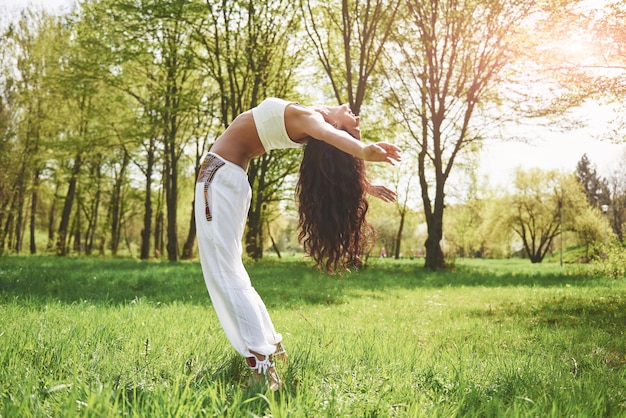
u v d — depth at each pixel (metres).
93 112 26.55
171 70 23.59
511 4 20.00
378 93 24.50
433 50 22.27
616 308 9.02
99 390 2.31
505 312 8.73
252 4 22.02
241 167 3.24
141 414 2.25
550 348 5.14
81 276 12.35
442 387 3.25
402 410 2.63
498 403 2.80
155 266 19.06
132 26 21.61
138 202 44.84
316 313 7.85
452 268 24.25
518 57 11.86
